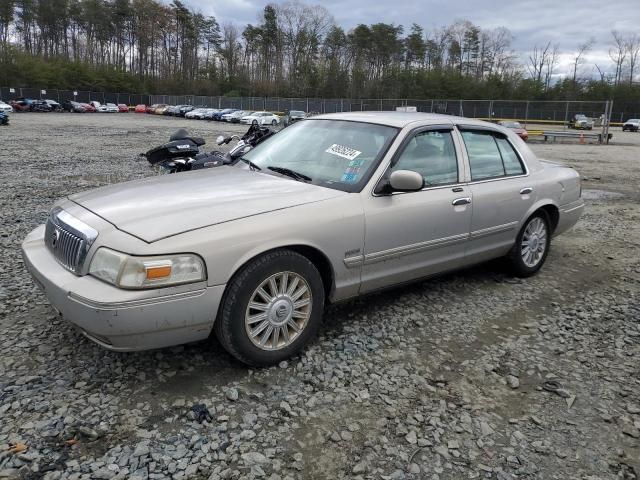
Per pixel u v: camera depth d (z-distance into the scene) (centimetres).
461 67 9375
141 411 293
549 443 286
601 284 539
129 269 286
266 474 253
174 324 298
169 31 10144
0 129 2866
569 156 2189
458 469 263
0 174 1135
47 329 383
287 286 342
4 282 472
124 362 341
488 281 529
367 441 280
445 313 445
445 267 450
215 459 260
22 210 771
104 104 7344
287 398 312
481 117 3722
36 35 9525
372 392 323
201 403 303
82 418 285
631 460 276
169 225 306
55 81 7950
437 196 423
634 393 337
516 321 437
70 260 316
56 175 1144
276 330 340
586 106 3419
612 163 1898
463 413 308
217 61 10119
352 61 8962
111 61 10125
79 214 336
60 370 329
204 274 301
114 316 281
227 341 322
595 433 296
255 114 4666
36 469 247
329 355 364
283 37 9544
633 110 5634
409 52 9362
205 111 5638
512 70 8675
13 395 301
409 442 280
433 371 352
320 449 272
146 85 9119
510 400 324
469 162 464
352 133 434
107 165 1345
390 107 4288
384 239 388
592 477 262
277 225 330
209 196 351
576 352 388
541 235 545
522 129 3148
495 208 473
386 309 446
